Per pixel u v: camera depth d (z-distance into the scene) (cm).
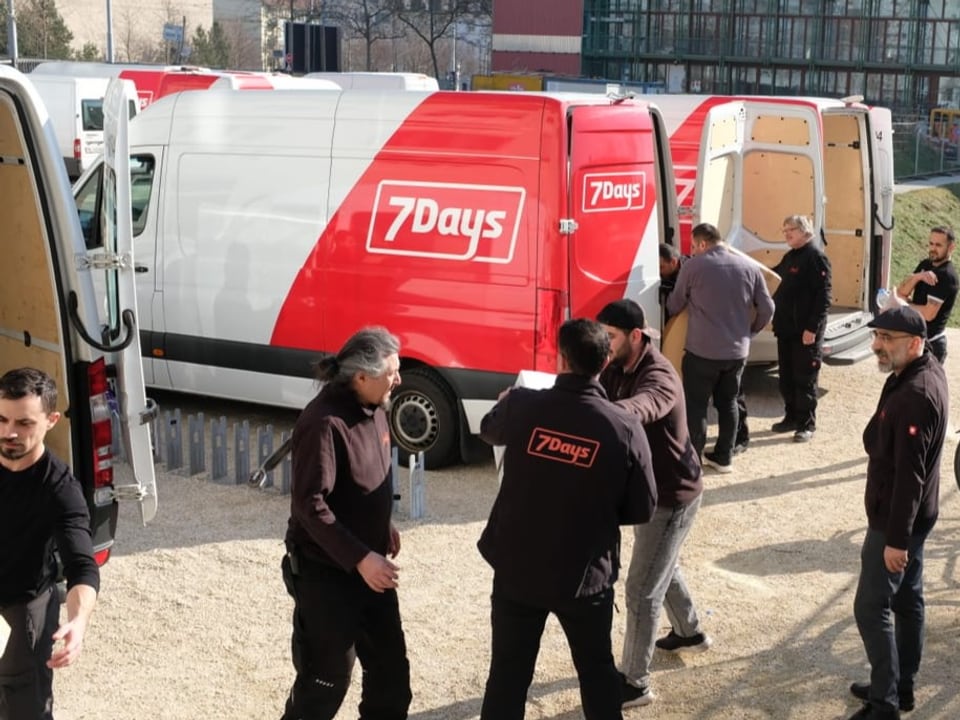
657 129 878
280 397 882
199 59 7188
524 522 428
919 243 2891
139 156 917
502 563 434
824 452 914
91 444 541
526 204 778
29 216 545
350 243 838
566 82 3859
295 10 7425
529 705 524
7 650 421
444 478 828
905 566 475
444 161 803
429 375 832
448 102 804
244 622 600
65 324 535
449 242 805
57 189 525
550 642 586
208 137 891
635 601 513
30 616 420
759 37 5600
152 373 931
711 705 524
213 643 577
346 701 525
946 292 870
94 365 538
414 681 543
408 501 780
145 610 610
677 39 5806
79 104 2348
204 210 893
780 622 609
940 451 481
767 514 772
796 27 5503
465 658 566
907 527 464
